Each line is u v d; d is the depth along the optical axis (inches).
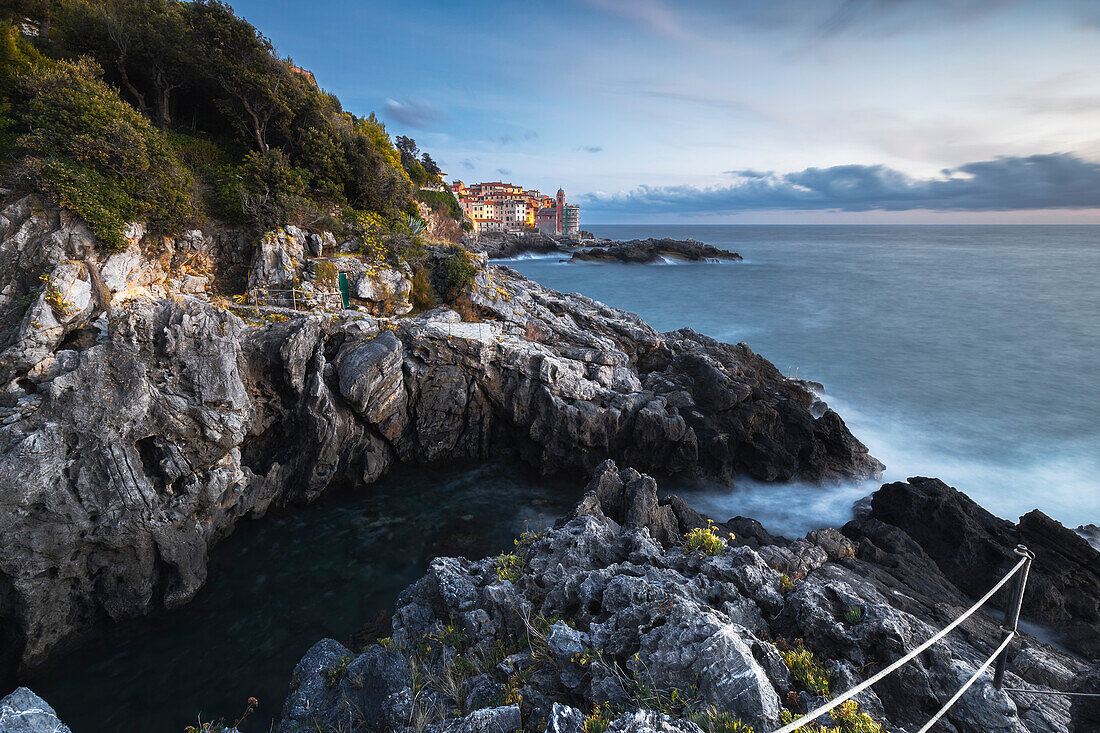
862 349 2107.5
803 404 1403.8
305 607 761.6
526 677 369.4
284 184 1282.0
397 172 1836.9
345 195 1558.8
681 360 1407.5
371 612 756.0
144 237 995.9
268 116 1407.5
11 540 629.3
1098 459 1243.2
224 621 732.7
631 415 1200.8
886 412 1519.4
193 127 1422.2
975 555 775.1
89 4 1333.7
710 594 441.1
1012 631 276.1
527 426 1205.7
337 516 995.9
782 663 339.0
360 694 410.9
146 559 735.1
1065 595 720.3
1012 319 2605.8
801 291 3476.9
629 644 361.7
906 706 336.8
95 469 701.3
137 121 1012.5
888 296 3265.3
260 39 1439.5
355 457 1098.7
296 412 1012.5
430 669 424.8
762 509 1058.7
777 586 455.2
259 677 640.4
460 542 927.0
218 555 869.2
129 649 682.2
